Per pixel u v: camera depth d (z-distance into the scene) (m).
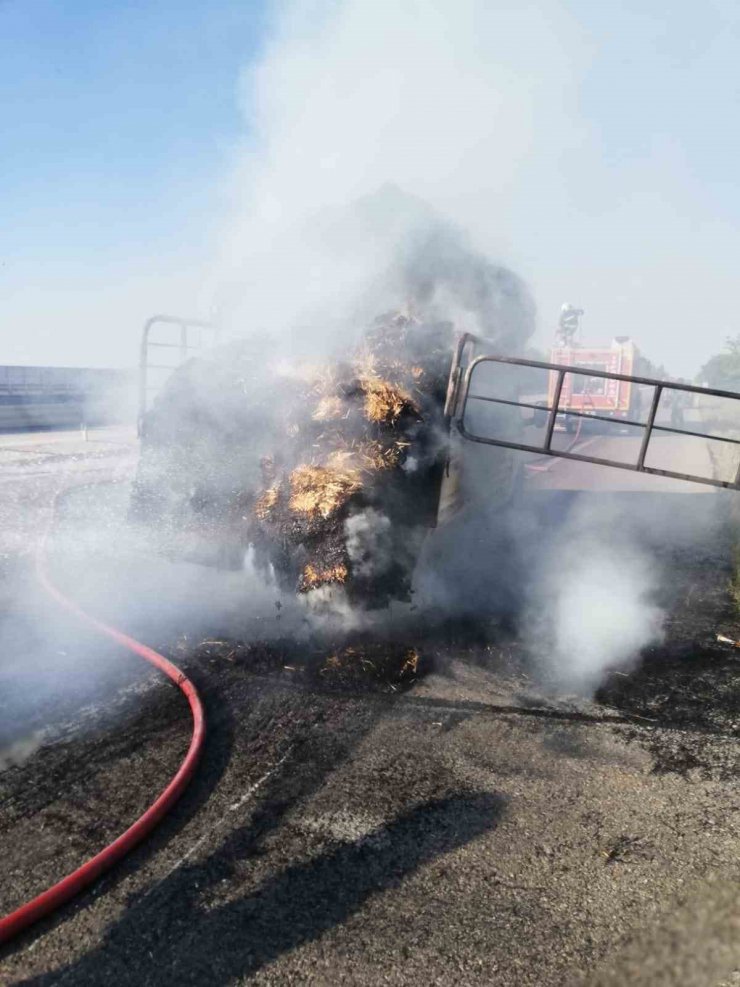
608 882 2.64
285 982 2.18
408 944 2.33
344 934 2.37
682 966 2.23
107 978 2.19
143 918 2.43
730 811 3.13
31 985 2.16
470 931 2.39
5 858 2.72
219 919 2.43
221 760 3.42
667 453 18.36
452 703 4.12
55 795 3.13
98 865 2.60
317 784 3.25
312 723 3.81
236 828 2.92
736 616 5.98
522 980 2.19
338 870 2.68
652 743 3.76
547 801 3.18
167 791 3.04
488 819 3.03
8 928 2.31
